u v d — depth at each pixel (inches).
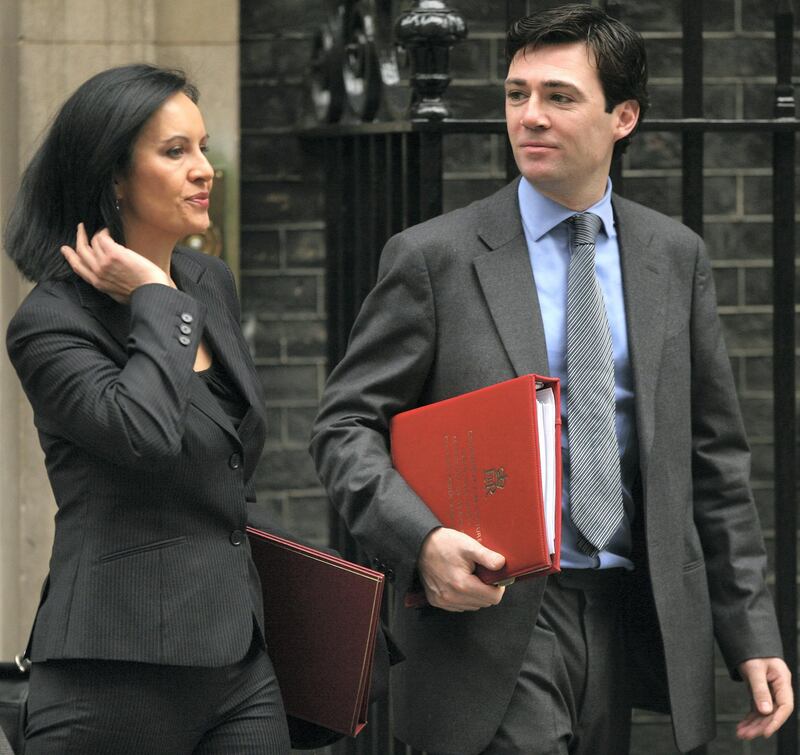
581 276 176.4
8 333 154.1
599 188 179.5
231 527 156.8
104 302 155.7
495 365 174.1
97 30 267.4
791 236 222.7
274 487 291.7
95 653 147.4
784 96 221.1
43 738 150.2
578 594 176.7
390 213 230.5
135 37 269.3
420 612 179.5
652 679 185.6
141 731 150.9
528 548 160.4
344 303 259.6
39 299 154.5
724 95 291.4
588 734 180.1
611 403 174.1
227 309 170.9
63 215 157.4
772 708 184.9
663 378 179.5
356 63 260.4
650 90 289.9
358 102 256.7
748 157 293.4
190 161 156.3
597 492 172.1
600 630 177.8
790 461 223.8
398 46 223.8
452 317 176.7
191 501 153.0
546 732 173.3
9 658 260.5
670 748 291.9
